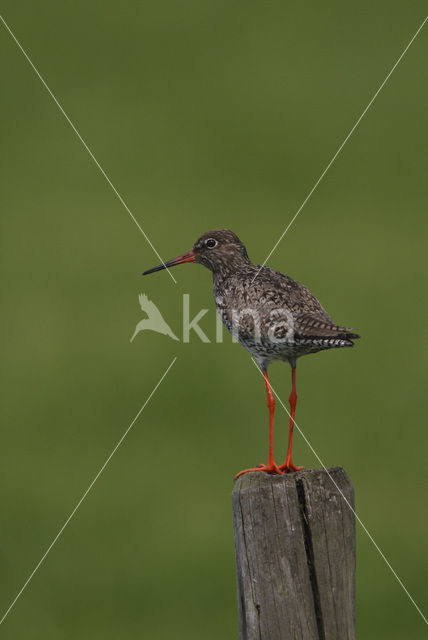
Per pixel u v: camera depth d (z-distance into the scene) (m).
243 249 9.66
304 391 15.80
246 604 5.73
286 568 5.68
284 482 5.77
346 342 7.67
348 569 5.71
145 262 19.86
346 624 5.63
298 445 14.26
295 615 5.64
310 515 5.70
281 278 8.58
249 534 5.74
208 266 9.71
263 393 15.95
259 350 8.47
